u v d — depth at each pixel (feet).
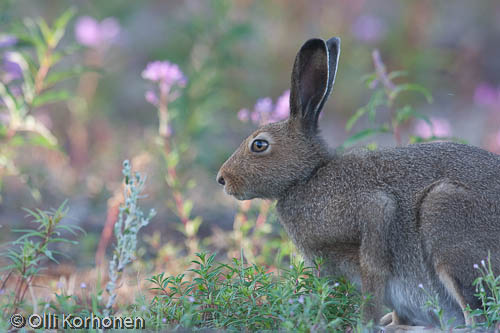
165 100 41.78
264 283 26.11
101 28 61.11
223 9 57.77
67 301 27.02
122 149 56.90
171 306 26.22
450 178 26.08
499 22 87.40
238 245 38.32
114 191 48.93
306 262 29.12
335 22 73.87
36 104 41.78
